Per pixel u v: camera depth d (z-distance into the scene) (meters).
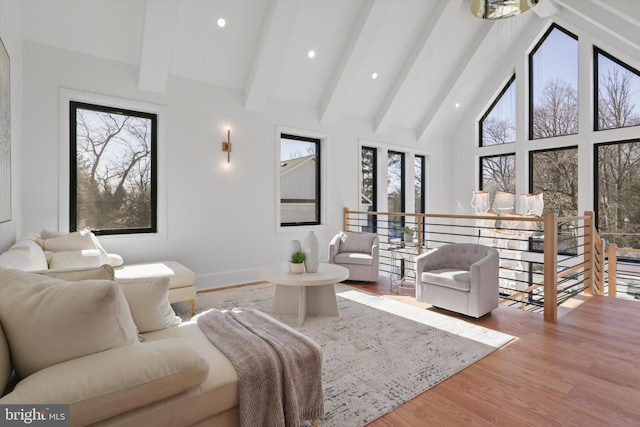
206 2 3.85
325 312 3.39
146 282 1.80
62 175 3.54
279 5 4.03
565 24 5.82
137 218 4.11
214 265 4.54
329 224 5.77
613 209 5.48
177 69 4.21
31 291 1.19
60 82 3.52
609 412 1.85
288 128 5.23
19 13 3.14
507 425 1.75
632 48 5.11
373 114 6.29
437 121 7.04
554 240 3.22
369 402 1.94
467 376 2.23
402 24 5.14
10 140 2.71
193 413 1.26
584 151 5.65
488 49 6.21
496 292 3.38
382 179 6.52
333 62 5.16
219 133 4.56
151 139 4.19
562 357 2.49
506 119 6.84
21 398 0.95
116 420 1.10
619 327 3.06
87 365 1.10
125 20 3.64
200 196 4.41
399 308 3.63
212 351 1.56
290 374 1.49
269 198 5.04
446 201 7.68
